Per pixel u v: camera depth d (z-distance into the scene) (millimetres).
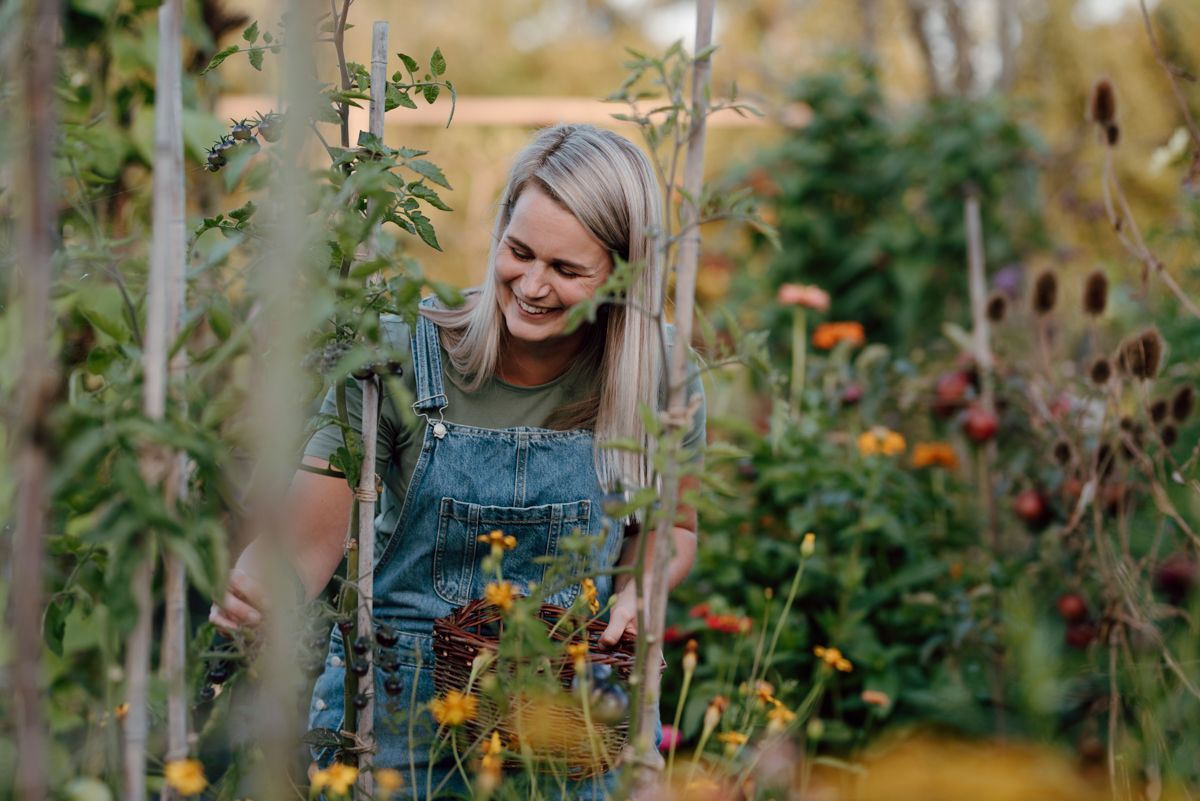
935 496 2920
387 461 1751
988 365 2926
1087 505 2482
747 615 2607
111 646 1278
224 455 1111
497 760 1385
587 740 1466
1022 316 3605
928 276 4406
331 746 1571
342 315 1399
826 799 1975
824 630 2578
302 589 1479
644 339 1718
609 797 1583
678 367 1292
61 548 1332
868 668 2461
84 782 1122
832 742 2443
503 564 1764
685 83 1359
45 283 908
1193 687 2035
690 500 1302
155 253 1052
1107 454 2357
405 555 1764
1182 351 2688
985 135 4469
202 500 1358
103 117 1955
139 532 1054
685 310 1290
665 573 1311
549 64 10836
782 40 9617
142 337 1284
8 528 1349
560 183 1598
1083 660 2465
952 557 2902
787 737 2086
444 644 1526
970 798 1860
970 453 3084
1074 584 2514
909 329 4312
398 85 1564
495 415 1759
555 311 1654
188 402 1162
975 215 3076
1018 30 6488
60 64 1878
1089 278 2434
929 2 5637
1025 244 4504
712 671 2387
